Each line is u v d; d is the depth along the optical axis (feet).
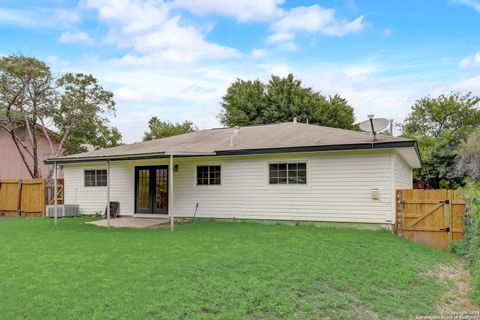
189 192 45.19
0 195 58.39
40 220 47.37
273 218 40.55
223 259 21.89
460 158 68.95
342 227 37.19
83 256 23.00
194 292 16.15
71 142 86.07
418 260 24.62
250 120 112.47
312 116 105.70
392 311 15.89
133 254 23.49
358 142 35.29
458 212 31.32
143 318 13.52
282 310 15.01
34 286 16.74
